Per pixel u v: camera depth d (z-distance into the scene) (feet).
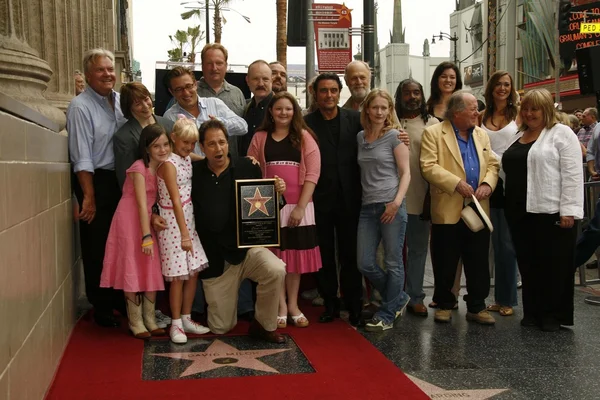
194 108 19.83
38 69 16.43
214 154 17.17
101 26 41.29
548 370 15.05
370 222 18.34
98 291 18.17
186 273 16.97
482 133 19.80
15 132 10.41
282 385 13.62
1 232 9.34
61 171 15.69
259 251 17.11
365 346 16.63
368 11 34.50
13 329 10.02
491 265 25.55
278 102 18.26
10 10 16.02
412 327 19.01
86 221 17.98
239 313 19.60
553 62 107.86
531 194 18.66
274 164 18.37
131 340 16.99
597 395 13.46
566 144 18.31
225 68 21.74
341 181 18.94
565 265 18.51
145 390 13.25
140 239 16.98
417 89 20.33
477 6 161.79
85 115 17.66
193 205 17.51
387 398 12.96
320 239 19.08
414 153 20.25
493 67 123.65
